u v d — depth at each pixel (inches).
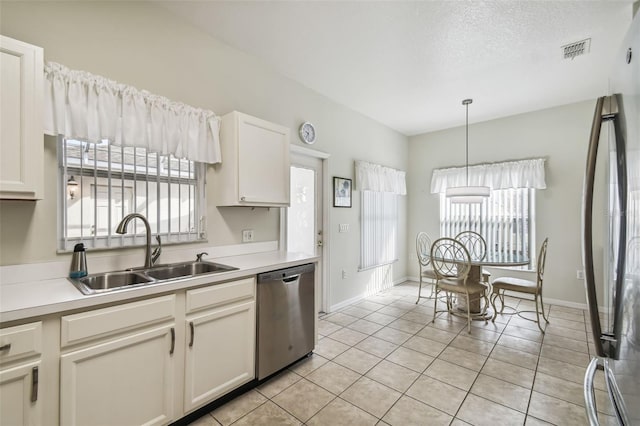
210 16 89.0
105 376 55.7
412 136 214.2
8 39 53.7
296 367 94.8
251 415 72.4
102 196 74.0
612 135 35.7
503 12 85.8
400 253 208.5
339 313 146.0
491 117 175.6
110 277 72.1
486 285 140.7
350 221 161.0
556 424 69.2
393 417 71.8
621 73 33.0
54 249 66.8
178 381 66.3
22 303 49.3
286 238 125.8
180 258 89.0
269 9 85.8
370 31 95.4
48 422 49.8
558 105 156.6
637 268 27.5
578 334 119.3
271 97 117.2
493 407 75.2
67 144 68.8
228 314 75.7
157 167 84.1
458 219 191.6
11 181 54.1
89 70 72.4
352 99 148.9
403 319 137.6
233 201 90.6
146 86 82.0
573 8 83.7
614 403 33.4
